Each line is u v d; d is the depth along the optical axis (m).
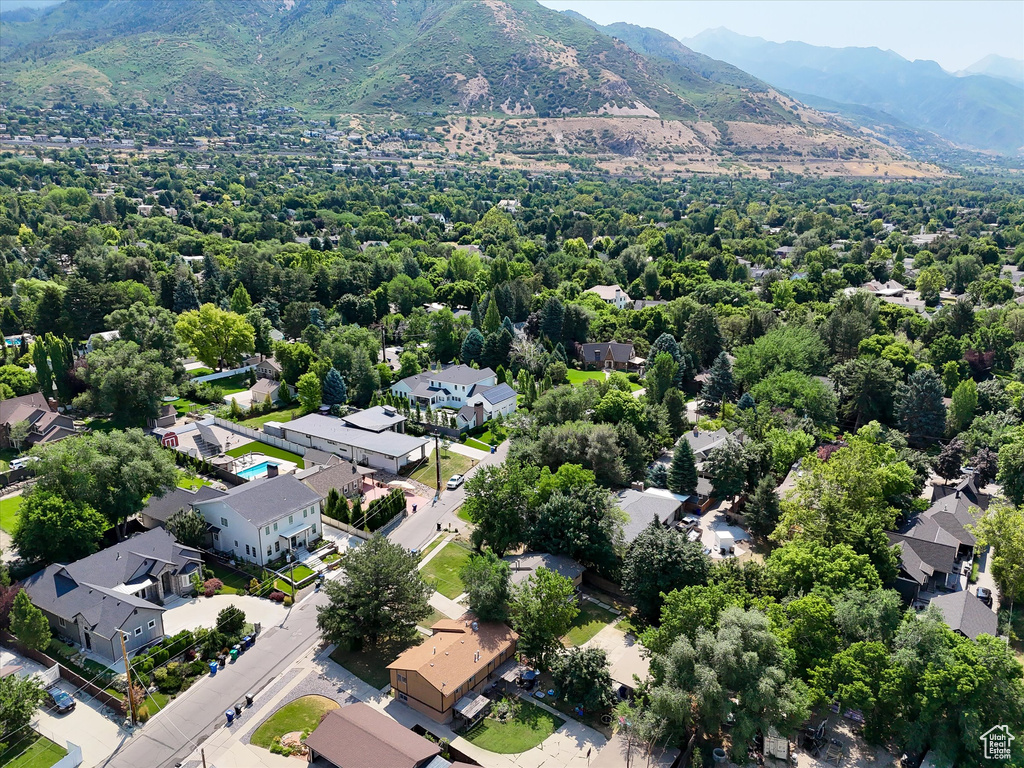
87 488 73.44
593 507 75.38
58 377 113.94
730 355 143.62
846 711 58.78
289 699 57.62
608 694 57.22
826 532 73.38
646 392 124.94
